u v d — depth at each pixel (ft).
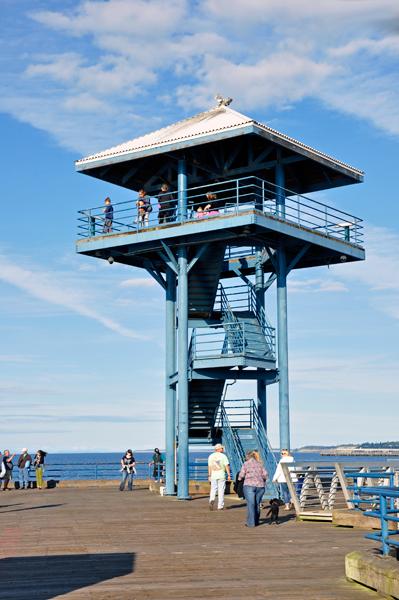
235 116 87.20
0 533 51.47
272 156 95.09
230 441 89.92
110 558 40.45
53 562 39.11
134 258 98.73
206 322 95.61
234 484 90.02
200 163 90.68
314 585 33.22
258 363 86.07
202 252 86.22
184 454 83.82
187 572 36.37
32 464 114.01
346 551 42.91
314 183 101.91
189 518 62.03
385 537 33.12
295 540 47.75
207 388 91.86
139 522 58.70
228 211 97.19
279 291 90.53
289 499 70.28
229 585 33.17
